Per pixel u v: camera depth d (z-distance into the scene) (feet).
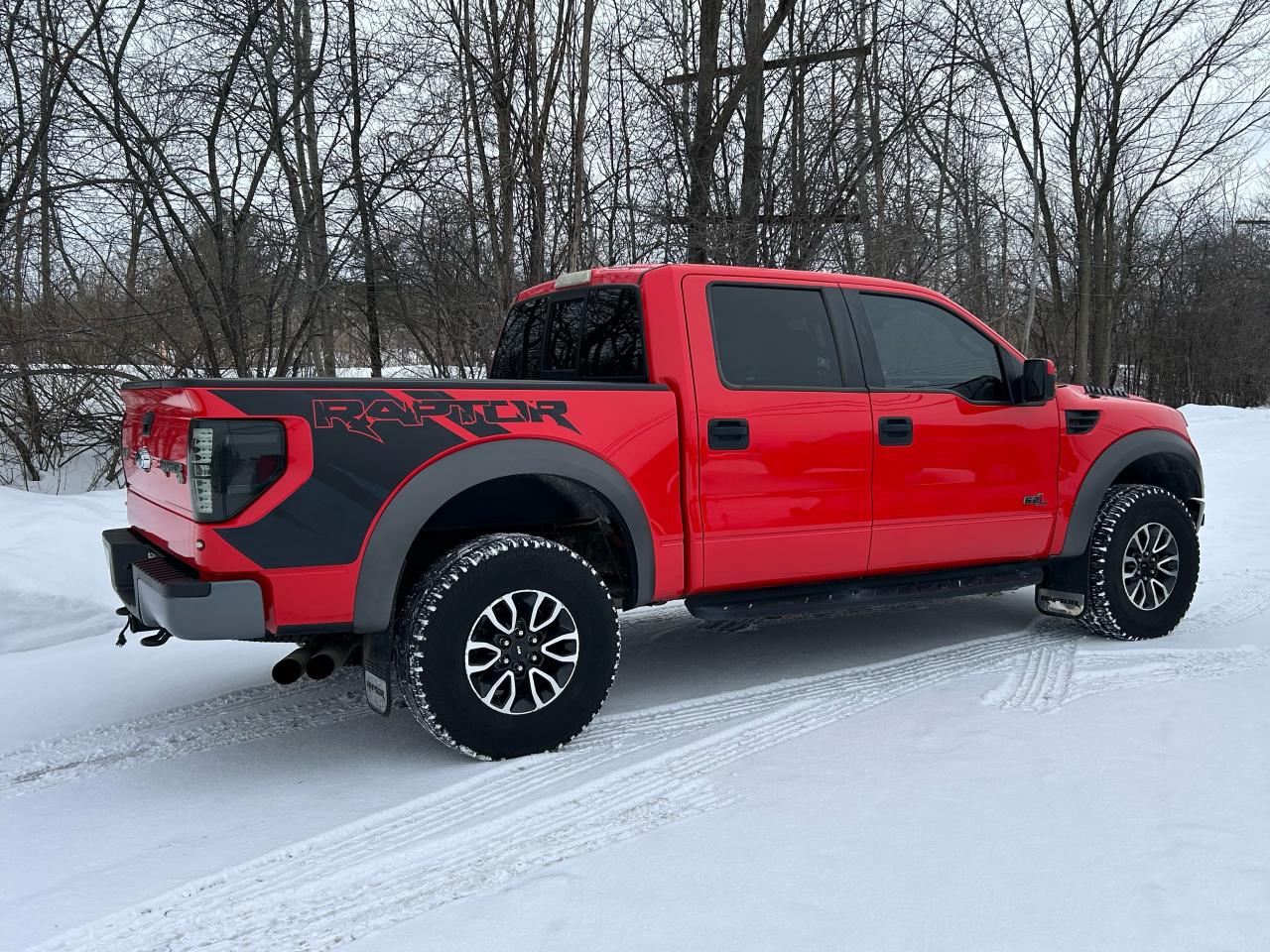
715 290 12.27
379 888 7.80
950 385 13.87
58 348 32.35
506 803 9.36
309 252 31.01
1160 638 15.16
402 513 9.89
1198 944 6.48
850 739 10.88
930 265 39.29
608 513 11.44
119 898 7.72
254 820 9.25
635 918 7.10
